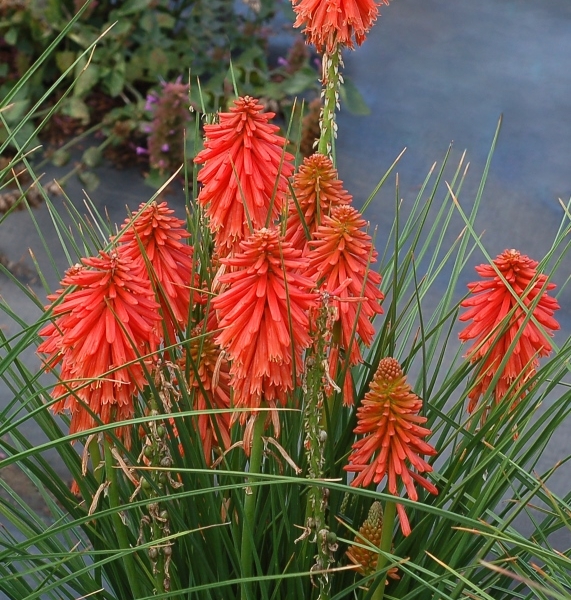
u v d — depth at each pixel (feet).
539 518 4.51
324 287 2.78
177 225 2.82
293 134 7.06
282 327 2.45
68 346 2.57
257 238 2.49
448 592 2.89
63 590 2.94
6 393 5.07
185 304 2.84
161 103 6.70
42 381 4.93
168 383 2.53
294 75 7.50
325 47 3.17
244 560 2.66
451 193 3.04
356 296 2.73
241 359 2.50
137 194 6.82
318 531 2.51
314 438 2.44
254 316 2.48
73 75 7.25
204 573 2.75
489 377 2.87
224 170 2.83
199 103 6.90
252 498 2.59
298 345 2.51
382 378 2.58
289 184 2.78
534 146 7.63
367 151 7.41
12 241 6.16
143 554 2.91
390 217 6.66
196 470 2.35
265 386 2.52
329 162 2.94
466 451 2.72
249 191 2.82
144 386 2.70
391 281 3.35
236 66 7.48
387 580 2.88
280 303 2.49
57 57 7.28
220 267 2.80
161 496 2.50
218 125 2.86
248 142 2.81
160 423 2.53
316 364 2.41
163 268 2.80
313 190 2.93
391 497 2.32
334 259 2.73
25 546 2.47
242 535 2.74
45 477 2.83
